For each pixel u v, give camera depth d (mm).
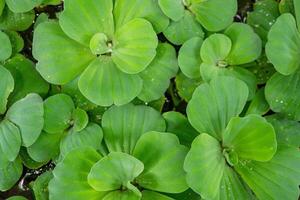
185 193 479
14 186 515
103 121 479
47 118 480
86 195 460
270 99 490
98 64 481
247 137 457
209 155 451
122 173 449
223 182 467
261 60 513
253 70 514
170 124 488
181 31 497
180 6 489
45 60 479
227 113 469
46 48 479
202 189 440
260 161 466
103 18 478
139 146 461
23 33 532
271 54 474
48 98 480
